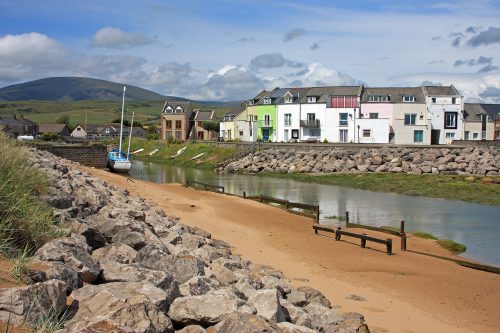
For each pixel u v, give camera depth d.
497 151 53.75
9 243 7.63
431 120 77.06
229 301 7.15
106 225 11.26
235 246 18.62
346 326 8.87
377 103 77.88
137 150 95.88
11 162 10.95
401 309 12.63
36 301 5.57
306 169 56.19
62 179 17.61
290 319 8.24
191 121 112.00
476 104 86.88
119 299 6.07
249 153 66.81
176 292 7.55
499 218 28.83
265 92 92.19
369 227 23.88
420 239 22.62
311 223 25.39
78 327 5.38
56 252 7.32
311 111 80.50
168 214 24.62
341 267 16.69
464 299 13.95
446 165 50.06
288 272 15.31
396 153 55.59
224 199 33.50
